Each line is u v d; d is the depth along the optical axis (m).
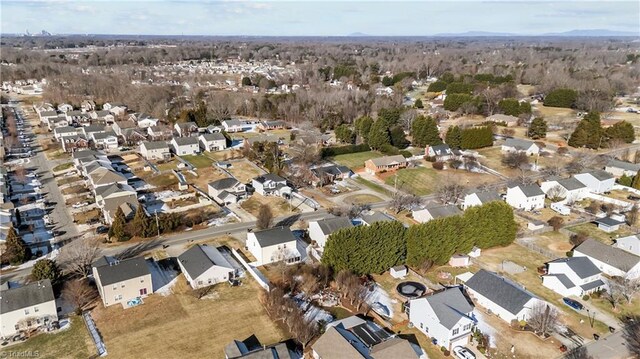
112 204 77.56
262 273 61.25
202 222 76.62
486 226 66.69
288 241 64.62
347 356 42.81
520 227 76.25
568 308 54.56
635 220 79.00
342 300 55.19
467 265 64.19
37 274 55.75
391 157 107.44
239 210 82.19
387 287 58.81
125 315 51.84
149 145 112.12
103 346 46.69
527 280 60.62
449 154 114.88
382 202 87.50
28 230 72.38
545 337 49.19
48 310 49.84
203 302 54.59
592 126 122.19
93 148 118.44
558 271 59.97
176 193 89.06
